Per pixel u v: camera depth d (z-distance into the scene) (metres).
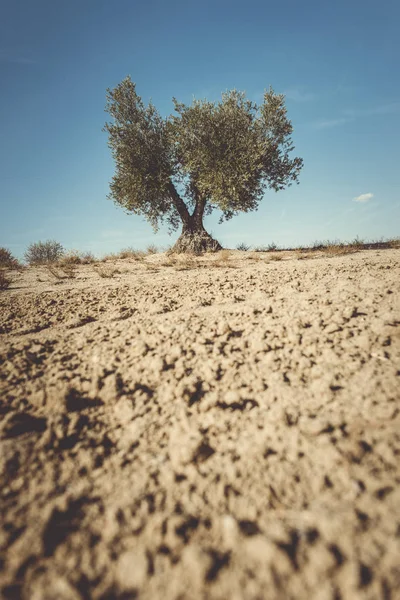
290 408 1.30
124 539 0.83
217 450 1.13
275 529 0.81
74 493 0.98
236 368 1.67
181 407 1.37
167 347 1.97
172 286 4.98
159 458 1.11
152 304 3.55
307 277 4.75
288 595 0.67
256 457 1.07
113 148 13.48
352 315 2.34
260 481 0.98
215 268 8.30
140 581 0.73
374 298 2.81
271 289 3.91
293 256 10.21
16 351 2.13
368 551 0.73
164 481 1.01
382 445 1.04
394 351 1.71
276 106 12.91
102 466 1.10
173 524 0.85
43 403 1.45
